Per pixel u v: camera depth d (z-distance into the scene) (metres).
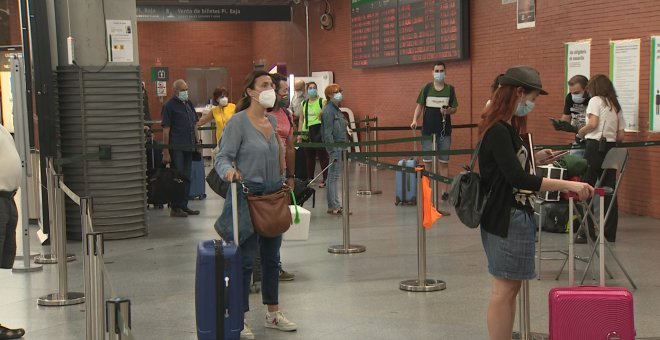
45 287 7.68
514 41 13.34
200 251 5.16
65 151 10.16
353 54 19.70
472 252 8.83
